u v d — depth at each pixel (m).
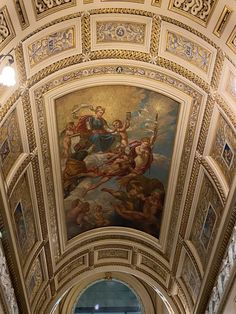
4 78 10.82
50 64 13.97
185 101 15.16
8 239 14.89
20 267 16.52
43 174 16.83
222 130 14.50
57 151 16.59
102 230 21.14
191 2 12.45
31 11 12.09
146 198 19.22
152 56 14.40
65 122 15.90
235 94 13.34
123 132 16.67
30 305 19.56
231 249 14.73
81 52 14.20
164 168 17.70
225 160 14.80
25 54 13.01
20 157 15.19
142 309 29.91
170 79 14.81
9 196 14.83
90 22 13.52
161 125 16.27
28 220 17.33
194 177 16.80
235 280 14.41
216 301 16.72
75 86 14.92
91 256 22.33
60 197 18.34
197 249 18.42
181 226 18.84
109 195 19.42
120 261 22.91
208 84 14.09
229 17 11.94
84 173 17.98
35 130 15.27
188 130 15.88
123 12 13.34
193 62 14.02
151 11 13.23
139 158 17.61
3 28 11.73
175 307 22.61
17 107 13.96
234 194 14.07
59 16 12.86
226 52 12.77
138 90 15.38
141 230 21.05
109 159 17.62
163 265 21.55
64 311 30.02
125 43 14.21
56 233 19.67
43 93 14.61
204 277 17.62
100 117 16.14
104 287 32.44
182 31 13.34
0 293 14.36
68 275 22.64
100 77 14.97
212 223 16.50
